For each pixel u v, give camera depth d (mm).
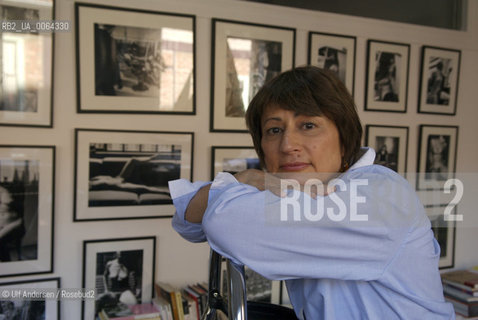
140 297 2350
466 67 3109
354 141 788
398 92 2877
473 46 3113
